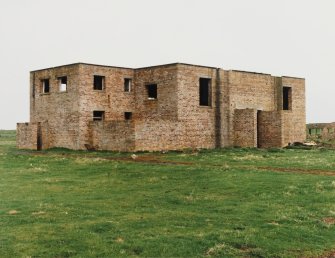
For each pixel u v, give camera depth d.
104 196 17.44
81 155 34.69
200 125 42.31
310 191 18.09
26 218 13.46
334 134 55.88
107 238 11.46
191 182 20.62
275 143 43.41
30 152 38.91
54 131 43.09
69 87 41.44
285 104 51.00
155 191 18.62
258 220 13.66
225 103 44.47
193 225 12.95
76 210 14.72
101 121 39.06
